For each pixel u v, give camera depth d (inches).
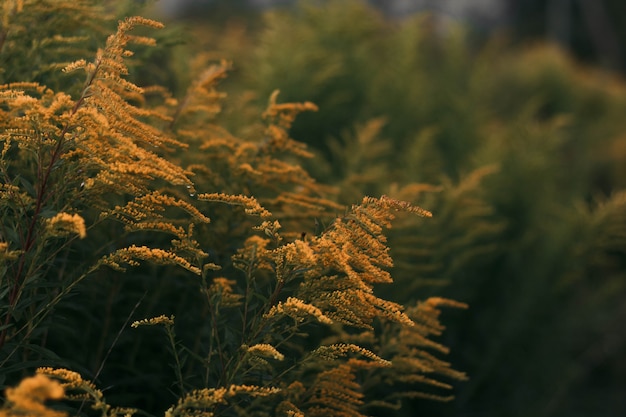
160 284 102.0
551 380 195.3
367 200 79.2
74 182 75.2
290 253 75.7
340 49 241.0
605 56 950.4
